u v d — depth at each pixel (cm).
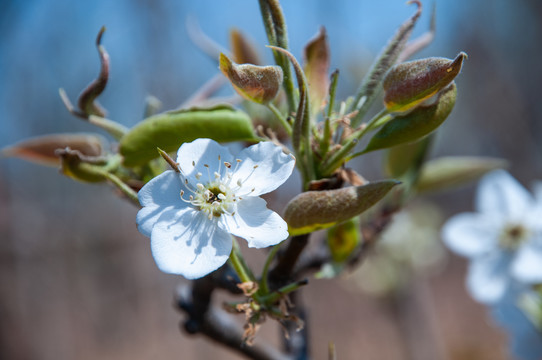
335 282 106
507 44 118
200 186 21
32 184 106
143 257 120
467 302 120
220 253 21
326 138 22
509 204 34
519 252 33
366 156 76
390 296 51
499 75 116
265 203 21
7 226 100
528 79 115
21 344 94
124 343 113
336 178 22
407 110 22
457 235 34
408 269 50
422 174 29
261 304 21
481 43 118
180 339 116
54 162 25
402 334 51
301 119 21
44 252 104
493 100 116
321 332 102
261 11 22
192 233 21
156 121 23
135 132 23
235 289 25
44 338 98
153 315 118
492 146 117
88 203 114
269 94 22
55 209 108
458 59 21
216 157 22
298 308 27
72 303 106
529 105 114
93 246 114
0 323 93
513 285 33
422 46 24
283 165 22
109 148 25
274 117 26
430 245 50
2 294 94
